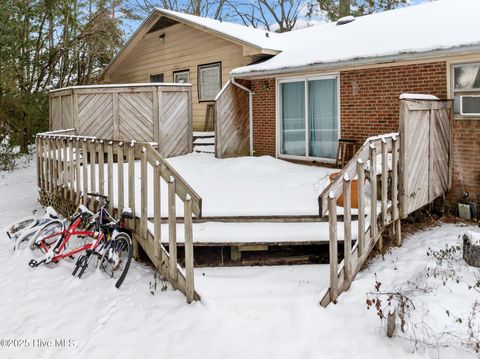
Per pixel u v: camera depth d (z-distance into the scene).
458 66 7.82
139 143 5.39
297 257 5.67
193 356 3.78
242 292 4.75
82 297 4.98
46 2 17.83
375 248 5.91
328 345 3.83
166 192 7.71
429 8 10.72
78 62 19.81
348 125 9.81
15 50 16.78
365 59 8.58
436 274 4.99
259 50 11.41
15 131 17.14
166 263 5.08
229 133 11.59
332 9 25.33
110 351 3.92
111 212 6.12
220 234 5.60
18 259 6.27
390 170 6.50
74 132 11.84
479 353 3.52
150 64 16.77
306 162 10.77
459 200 7.70
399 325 3.95
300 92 10.80
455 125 7.84
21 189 12.54
